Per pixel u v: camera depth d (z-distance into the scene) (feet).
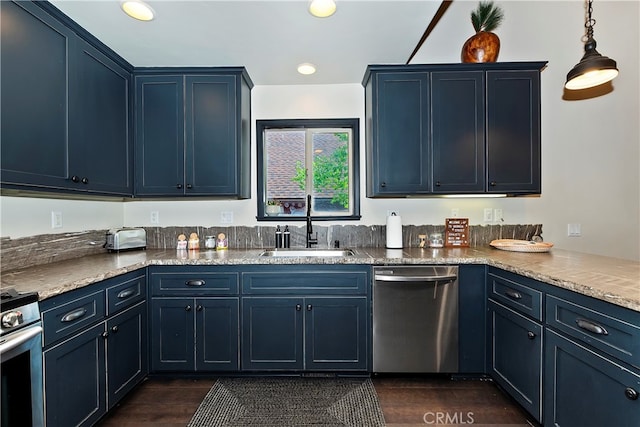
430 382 6.77
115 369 5.59
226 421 5.57
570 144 8.64
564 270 5.17
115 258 6.89
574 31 8.52
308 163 8.90
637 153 8.55
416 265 6.71
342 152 8.89
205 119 7.58
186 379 6.91
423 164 7.51
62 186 5.39
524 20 8.55
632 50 8.45
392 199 8.69
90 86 6.07
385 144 7.55
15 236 5.62
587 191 8.64
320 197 8.92
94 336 5.08
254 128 8.77
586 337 4.14
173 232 8.67
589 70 5.30
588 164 8.64
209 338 6.73
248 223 8.75
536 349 5.09
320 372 6.96
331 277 6.75
